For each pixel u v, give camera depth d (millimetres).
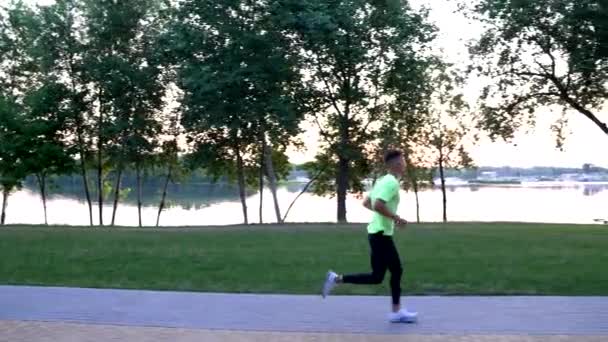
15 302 9336
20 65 39781
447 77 38188
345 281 8367
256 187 43625
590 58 28250
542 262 12797
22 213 51000
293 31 29719
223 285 10625
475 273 11531
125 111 36375
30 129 34469
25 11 37500
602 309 8852
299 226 24938
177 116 36656
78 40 36625
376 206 7988
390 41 32844
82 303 9273
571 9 27516
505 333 7609
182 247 15500
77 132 38188
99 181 40000
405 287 10344
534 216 42125
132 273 11773
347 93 34000
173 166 40062
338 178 37344
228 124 29391
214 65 28781
